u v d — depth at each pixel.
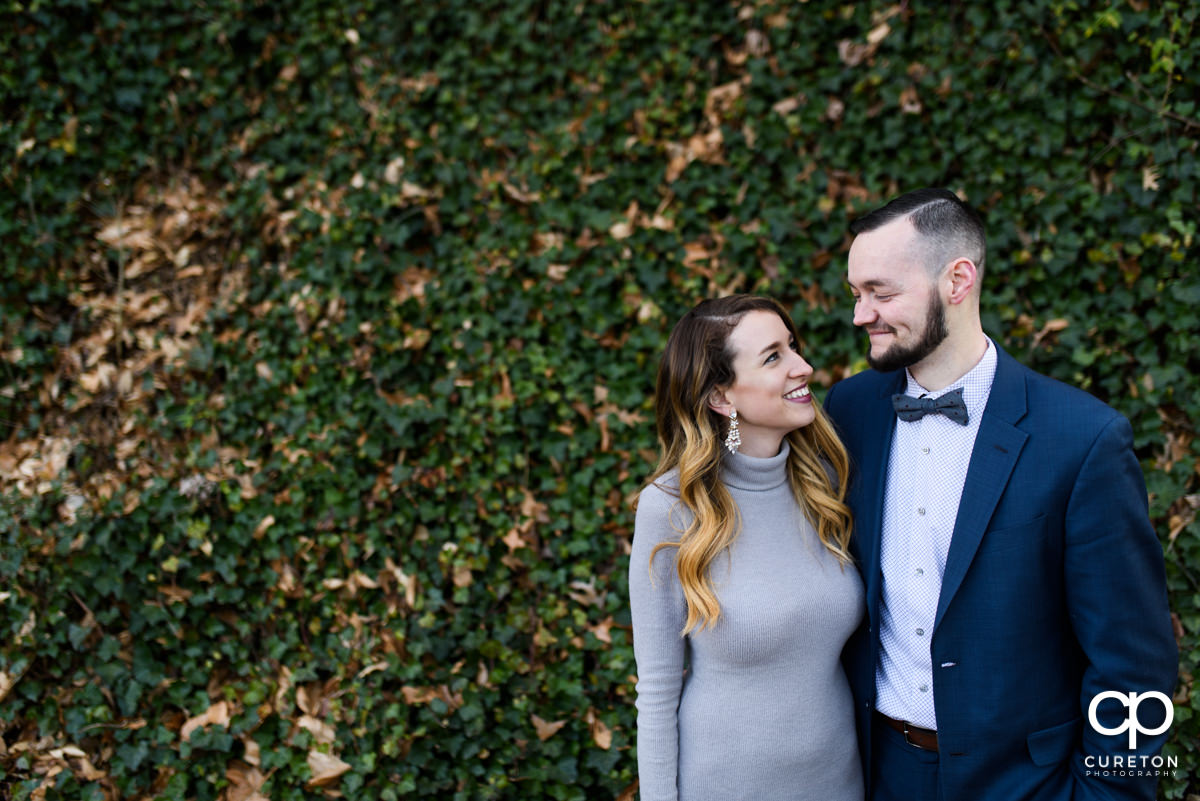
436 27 3.67
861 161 3.23
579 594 3.03
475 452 3.19
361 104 3.66
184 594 3.10
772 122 3.30
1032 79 3.04
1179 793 2.52
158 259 3.62
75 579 3.09
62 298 3.60
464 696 2.91
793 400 1.81
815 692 1.80
